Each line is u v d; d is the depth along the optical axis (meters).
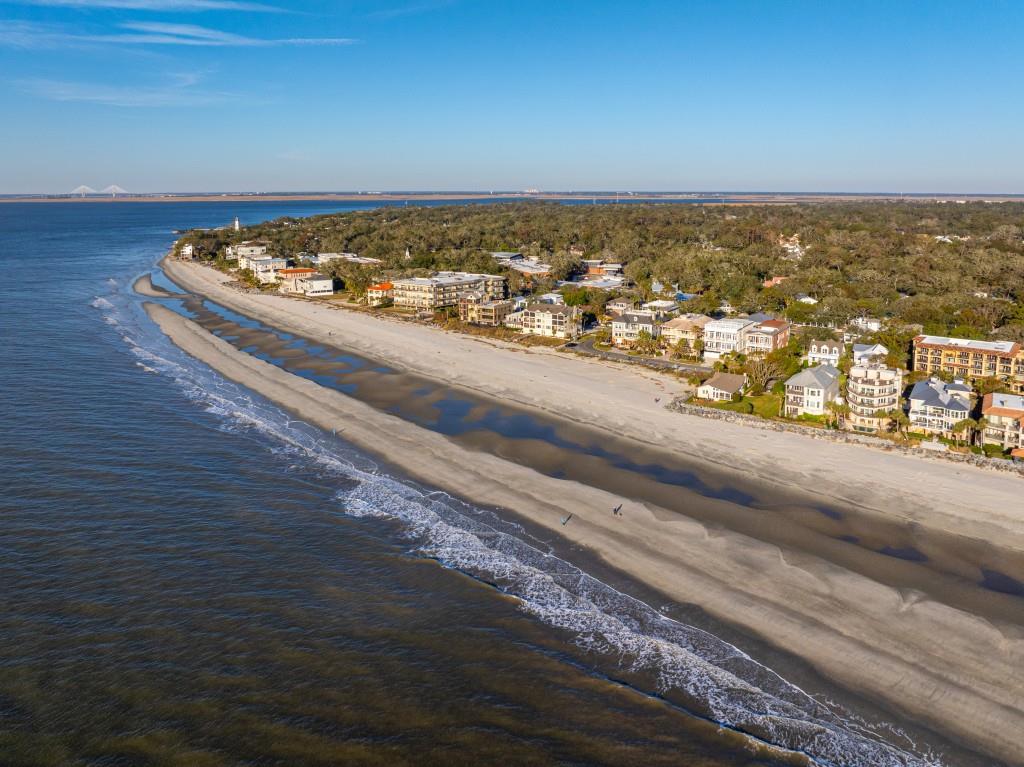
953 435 89.94
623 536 68.31
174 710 44.66
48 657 48.72
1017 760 43.09
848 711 46.97
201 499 73.19
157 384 113.50
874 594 58.50
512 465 84.81
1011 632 53.84
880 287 186.62
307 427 96.94
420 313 184.88
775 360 118.19
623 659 51.50
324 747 42.38
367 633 53.22
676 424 99.06
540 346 147.38
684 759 42.94
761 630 54.78
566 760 42.38
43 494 72.00
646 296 186.38
